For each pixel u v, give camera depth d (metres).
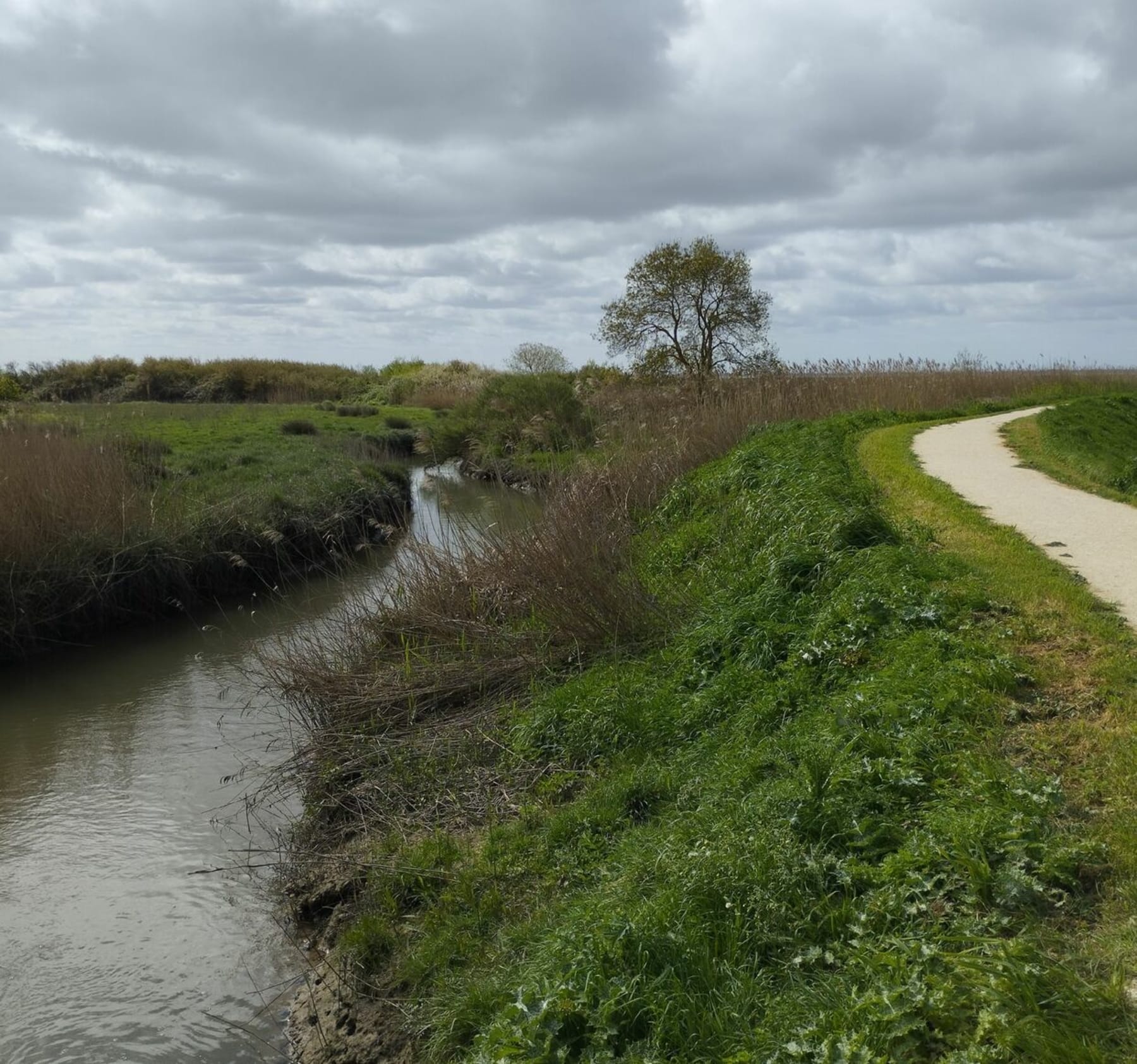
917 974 3.74
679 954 4.25
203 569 14.62
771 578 8.62
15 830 7.54
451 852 6.39
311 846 7.03
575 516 10.62
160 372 46.00
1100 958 3.69
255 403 42.31
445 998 4.94
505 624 9.82
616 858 5.68
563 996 4.18
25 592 12.46
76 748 9.15
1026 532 9.47
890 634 7.02
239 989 5.62
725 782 5.95
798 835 4.89
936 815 4.70
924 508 10.52
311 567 15.64
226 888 6.66
